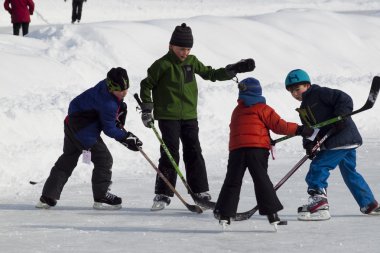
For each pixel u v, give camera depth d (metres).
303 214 11.80
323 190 11.82
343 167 12.13
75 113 13.06
